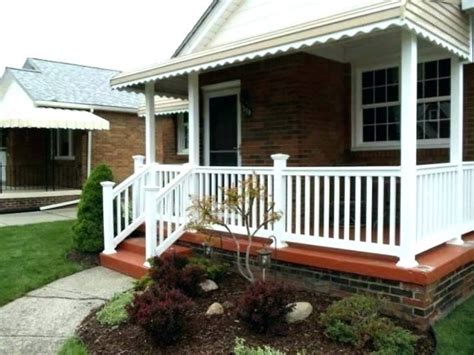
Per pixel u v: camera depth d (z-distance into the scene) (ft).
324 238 16.97
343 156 25.09
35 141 52.70
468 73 21.17
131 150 53.47
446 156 21.38
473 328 14.57
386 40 21.31
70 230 30.58
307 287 17.11
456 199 18.22
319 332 13.44
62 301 17.19
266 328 13.25
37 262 22.26
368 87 24.34
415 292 14.28
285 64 23.39
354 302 13.69
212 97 29.04
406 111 14.69
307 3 23.80
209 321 14.28
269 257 16.69
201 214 18.35
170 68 21.83
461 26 17.34
